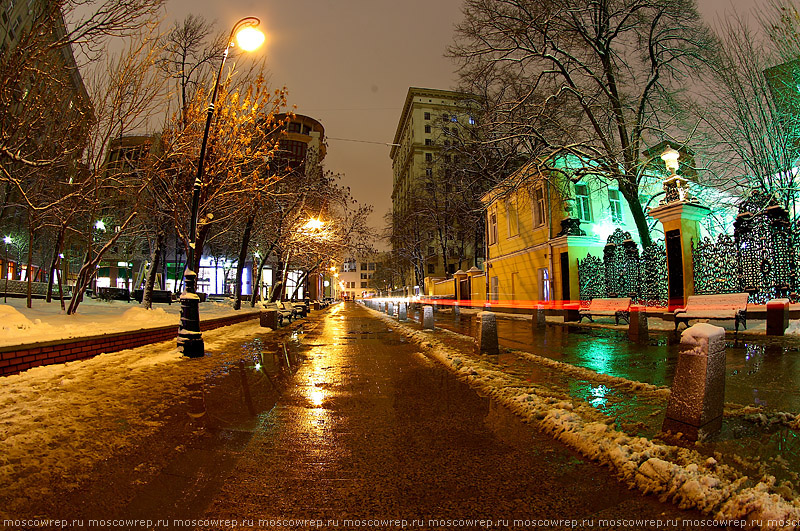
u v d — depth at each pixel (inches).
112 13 292.8
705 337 141.9
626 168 717.9
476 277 1413.6
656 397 195.9
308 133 2016.5
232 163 541.0
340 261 1434.5
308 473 126.5
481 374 260.4
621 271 666.2
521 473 124.0
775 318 368.8
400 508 105.1
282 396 223.6
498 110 748.6
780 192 546.6
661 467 114.1
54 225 455.5
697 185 741.3
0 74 270.7
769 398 183.6
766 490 100.3
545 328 600.1
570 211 882.1
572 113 761.0
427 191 1806.1
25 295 810.8
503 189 900.0
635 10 684.7
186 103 522.9
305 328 724.7
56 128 345.1
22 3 281.1
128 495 112.0
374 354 382.6
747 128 557.9
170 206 562.3
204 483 119.8
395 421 177.2
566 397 198.8
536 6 712.4
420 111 3112.7
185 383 255.6
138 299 960.3
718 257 486.0
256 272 1202.0
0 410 181.5
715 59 590.6
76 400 202.5
